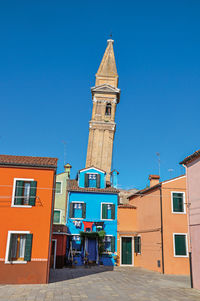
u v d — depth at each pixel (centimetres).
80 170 2881
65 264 2478
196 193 1641
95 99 4903
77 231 2620
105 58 5231
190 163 1742
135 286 1551
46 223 1608
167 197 2348
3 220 1574
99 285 1541
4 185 1628
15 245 1576
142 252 2597
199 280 1497
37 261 1546
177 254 2228
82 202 2706
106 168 4609
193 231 1627
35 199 1633
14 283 1498
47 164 1686
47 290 1358
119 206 2827
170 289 1493
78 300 1180
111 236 2672
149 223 2517
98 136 4753
